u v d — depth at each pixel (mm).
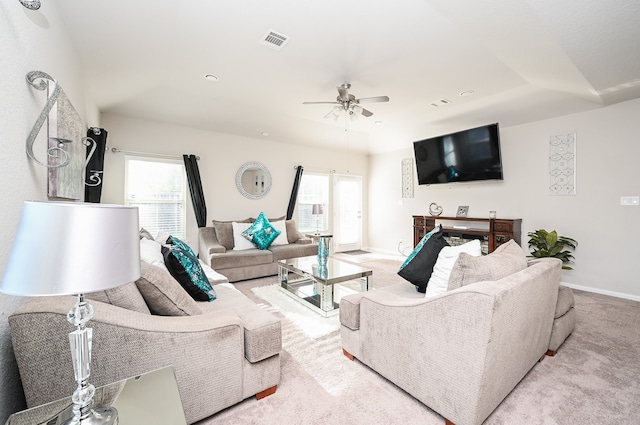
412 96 3705
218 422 1386
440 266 1830
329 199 6340
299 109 4301
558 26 1655
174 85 3463
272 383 1591
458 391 1283
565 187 3773
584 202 3613
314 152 6090
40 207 681
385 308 1646
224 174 4973
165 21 2102
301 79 3209
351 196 6723
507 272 1501
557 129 3842
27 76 1229
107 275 720
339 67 2904
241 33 2307
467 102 3930
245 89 3535
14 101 1108
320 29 2252
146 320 1213
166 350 1221
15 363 1096
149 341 1183
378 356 1707
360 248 6859
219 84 3389
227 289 2309
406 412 1466
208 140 4816
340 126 5266
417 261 2066
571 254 3715
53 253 671
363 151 6695
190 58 2738
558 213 3838
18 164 1140
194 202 4559
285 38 2377
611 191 3402
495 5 1653
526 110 3889
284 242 4852
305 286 3551
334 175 6426
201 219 4625
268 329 1542
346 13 2055
